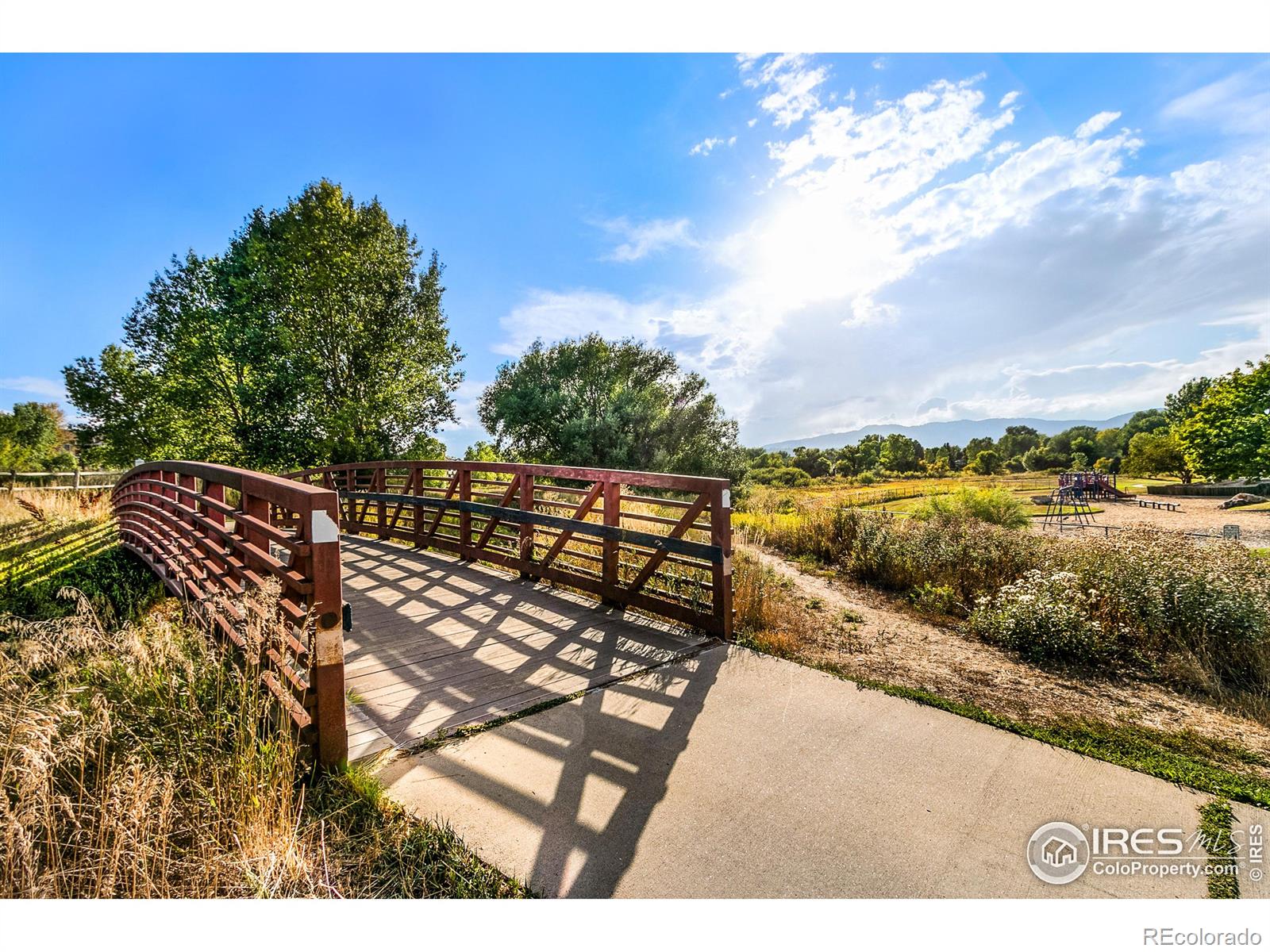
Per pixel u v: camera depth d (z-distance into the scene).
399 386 18.52
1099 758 2.57
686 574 5.40
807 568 7.23
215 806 2.00
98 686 2.67
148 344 18.33
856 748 2.65
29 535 9.24
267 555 2.97
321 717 2.39
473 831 2.07
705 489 4.22
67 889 1.79
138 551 6.47
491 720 2.93
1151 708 3.14
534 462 22.03
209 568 3.80
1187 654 3.67
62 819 1.98
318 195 19.05
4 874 1.72
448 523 8.57
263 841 1.88
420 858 1.93
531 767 2.49
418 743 2.69
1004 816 2.16
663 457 19.77
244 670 2.72
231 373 17.91
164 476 5.97
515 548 7.13
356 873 1.88
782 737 2.76
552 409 21.28
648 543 4.62
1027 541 6.25
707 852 1.96
